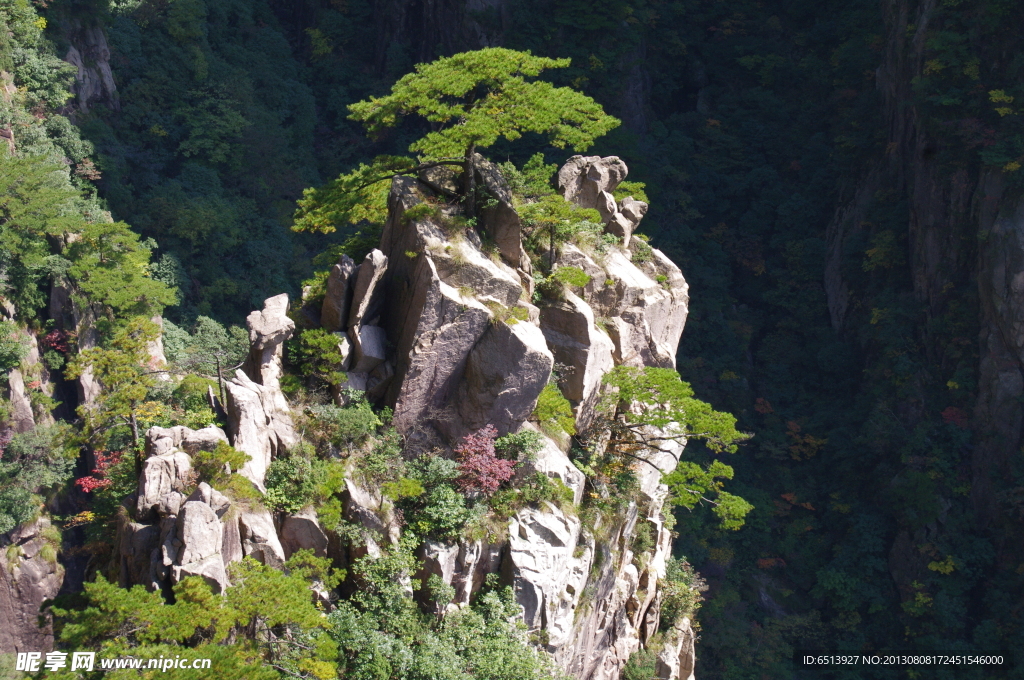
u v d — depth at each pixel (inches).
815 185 4074.8
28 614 2359.7
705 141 4320.9
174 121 3762.3
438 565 1286.9
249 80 4042.8
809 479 3449.8
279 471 1226.0
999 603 2957.7
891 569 3139.8
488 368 1371.8
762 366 3868.1
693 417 1578.5
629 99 4303.6
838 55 4168.3
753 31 4549.7
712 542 3262.8
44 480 2406.5
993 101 3297.2
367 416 1328.7
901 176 3686.0
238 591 1007.0
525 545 1346.0
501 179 1485.0
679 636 1967.3
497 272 1389.0
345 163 4323.3
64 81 3221.0
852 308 3774.6
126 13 3895.2
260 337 1323.8
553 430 1492.4
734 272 4133.9
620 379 1577.3
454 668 1206.9
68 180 3085.6
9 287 2568.9
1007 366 3201.3
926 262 3491.6
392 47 4537.4
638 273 1763.0
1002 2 3309.5
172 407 1370.6
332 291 1381.6
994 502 3127.5
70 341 2659.9
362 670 1155.3
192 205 3459.6
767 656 2982.3
